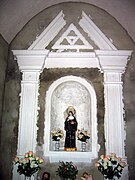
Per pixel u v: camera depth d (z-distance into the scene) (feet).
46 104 7.82
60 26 8.52
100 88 7.93
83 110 8.44
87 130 8.16
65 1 8.71
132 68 8.00
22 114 7.64
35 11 8.52
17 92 7.95
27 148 7.34
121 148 7.26
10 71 8.17
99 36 8.29
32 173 6.68
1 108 7.69
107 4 8.32
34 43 8.24
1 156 7.39
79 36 8.41
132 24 8.02
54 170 7.28
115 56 8.00
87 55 8.10
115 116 7.55
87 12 8.67
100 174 7.20
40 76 8.10
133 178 7.06
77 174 7.23
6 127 7.63
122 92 7.80
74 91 8.59
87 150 7.73
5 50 8.14
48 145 7.46
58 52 8.17
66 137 7.73
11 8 7.70
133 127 7.47
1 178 7.21
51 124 7.98
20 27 8.48
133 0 7.47
